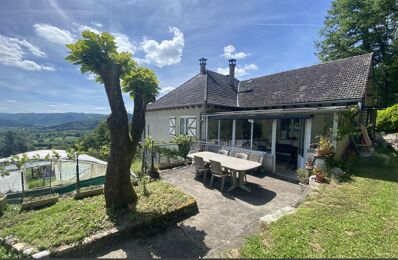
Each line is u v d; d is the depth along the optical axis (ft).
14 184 27.78
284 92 39.09
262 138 41.86
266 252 9.70
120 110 14.14
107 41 13.33
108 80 13.83
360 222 12.07
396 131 48.91
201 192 19.98
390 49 66.39
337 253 9.41
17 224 13.23
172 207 14.71
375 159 27.12
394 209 13.73
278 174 26.40
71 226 12.17
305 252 9.55
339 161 24.63
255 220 14.43
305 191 18.10
